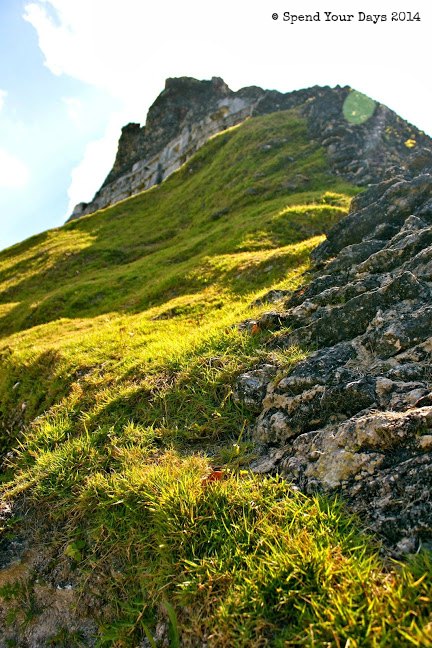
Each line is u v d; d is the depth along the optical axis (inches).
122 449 229.9
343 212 904.9
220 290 651.5
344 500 155.1
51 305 1002.1
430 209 347.9
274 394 225.6
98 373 383.2
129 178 4028.1
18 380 524.4
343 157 1283.2
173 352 329.1
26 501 218.2
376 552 130.9
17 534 206.2
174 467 197.8
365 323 245.3
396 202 392.5
